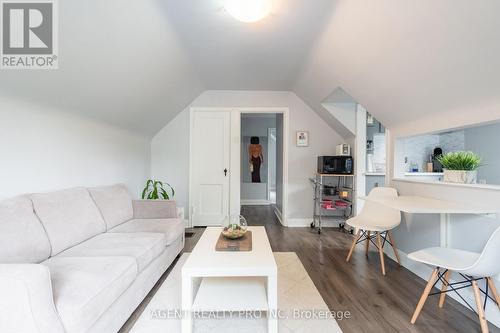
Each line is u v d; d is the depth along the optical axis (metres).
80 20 1.51
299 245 3.12
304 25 2.10
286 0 1.78
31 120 1.78
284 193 4.09
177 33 2.23
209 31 2.22
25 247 1.42
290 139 4.06
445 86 1.72
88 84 2.00
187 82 3.31
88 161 2.45
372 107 2.64
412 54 1.69
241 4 1.74
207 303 1.43
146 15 1.82
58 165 2.05
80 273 1.32
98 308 1.18
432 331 1.51
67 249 1.71
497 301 1.45
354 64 2.26
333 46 2.27
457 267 1.44
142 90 2.66
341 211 4.04
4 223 1.37
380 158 4.15
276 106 4.05
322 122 4.07
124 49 1.95
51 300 1.01
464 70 1.51
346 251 2.91
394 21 1.59
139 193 3.60
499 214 1.59
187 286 1.37
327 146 4.08
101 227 2.12
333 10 1.86
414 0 1.38
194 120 4.04
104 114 2.54
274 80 3.53
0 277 0.92
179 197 4.04
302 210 4.09
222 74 3.32
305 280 2.16
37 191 1.85
